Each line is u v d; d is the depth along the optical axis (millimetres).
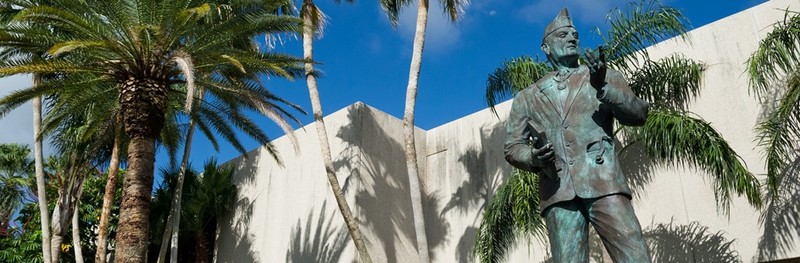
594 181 4953
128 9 14047
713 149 12688
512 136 5512
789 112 12102
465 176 19719
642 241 4770
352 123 19812
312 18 19016
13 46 14492
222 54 14812
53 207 23906
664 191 15188
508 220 14523
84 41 13266
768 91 14266
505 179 18547
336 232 18812
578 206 5059
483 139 19750
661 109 14117
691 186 14844
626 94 5031
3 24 16438
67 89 15023
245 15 15664
